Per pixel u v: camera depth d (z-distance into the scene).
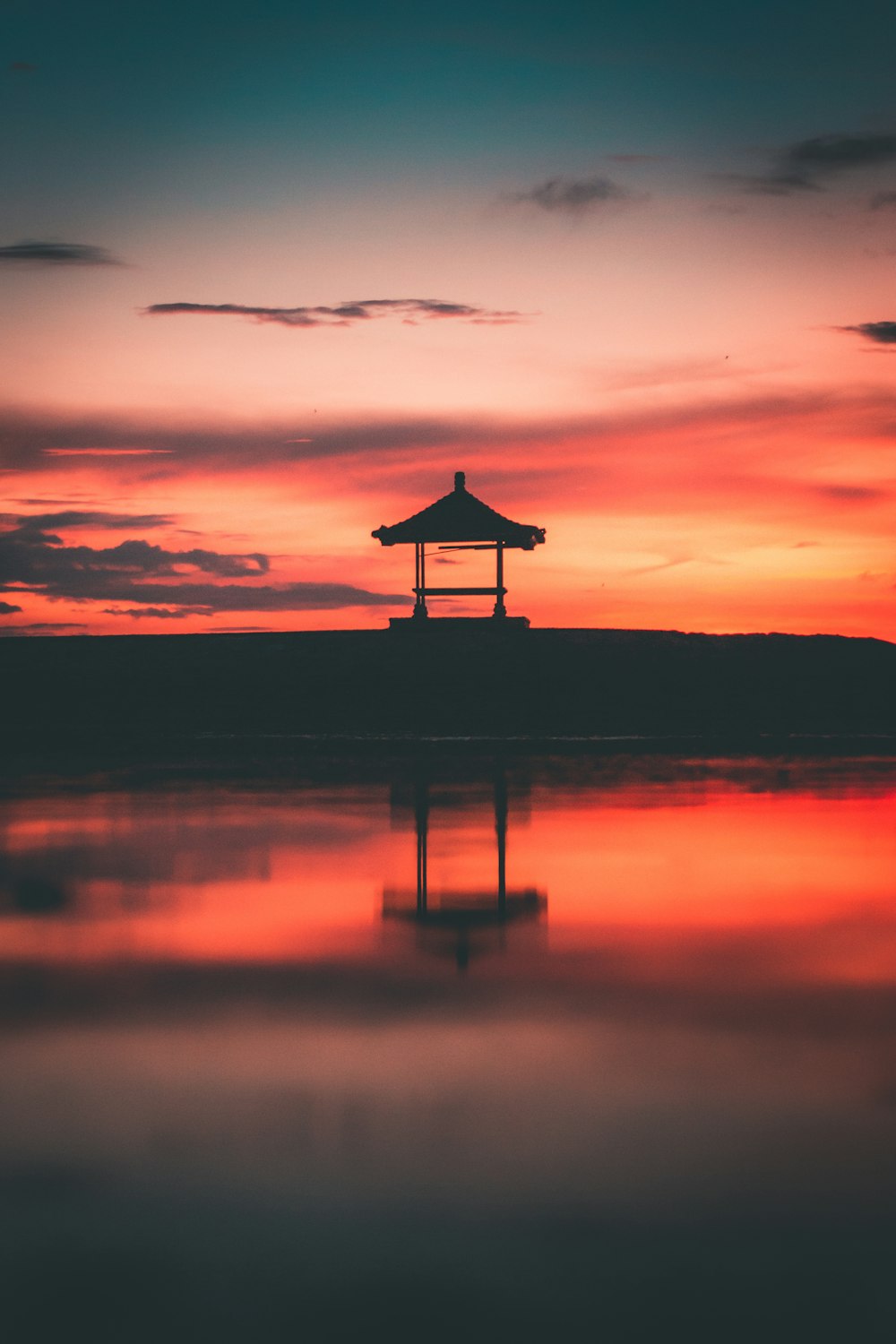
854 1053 5.73
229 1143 4.67
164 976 7.18
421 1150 4.61
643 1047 5.82
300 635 34.50
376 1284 3.70
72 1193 4.27
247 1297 3.63
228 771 19.25
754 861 11.01
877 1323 3.50
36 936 8.20
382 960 7.56
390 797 15.68
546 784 17.19
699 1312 3.55
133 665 33.47
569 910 9.01
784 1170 4.42
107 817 13.82
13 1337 3.45
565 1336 3.45
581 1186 4.30
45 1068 5.55
